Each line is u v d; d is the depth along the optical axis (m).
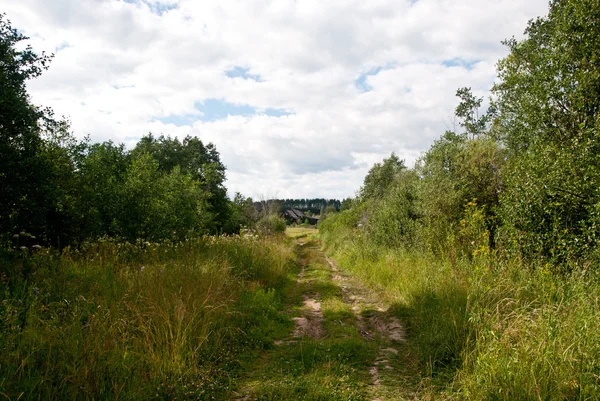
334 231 27.81
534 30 10.57
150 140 31.83
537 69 8.90
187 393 3.91
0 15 8.16
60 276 6.62
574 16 7.79
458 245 9.27
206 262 8.72
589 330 3.99
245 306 7.18
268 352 5.54
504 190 9.95
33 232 10.09
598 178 6.45
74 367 3.58
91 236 11.12
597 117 6.88
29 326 4.05
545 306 4.67
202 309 5.81
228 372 4.71
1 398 3.06
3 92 7.51
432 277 7.95
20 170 8.12
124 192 12.16
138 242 10.10
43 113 8.66
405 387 4.28
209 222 22.81
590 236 6.40
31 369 3.59
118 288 6.16
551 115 8.25
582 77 7.38
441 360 4.80
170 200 16.23
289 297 9.57
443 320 5.62
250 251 11.84
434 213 11.23
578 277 5.78
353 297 9.41
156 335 4.81
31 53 8.66
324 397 3.95
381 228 15.56
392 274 10.12
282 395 3.96
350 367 4.82
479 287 6.24
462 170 11.08
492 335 4.38
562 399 3.31
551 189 7.05
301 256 21.38
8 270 6.46
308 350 5.39
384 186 26.86
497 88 11.45
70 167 11.12
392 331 6.43
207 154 36.12
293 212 88.62
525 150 9.94
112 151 15.26
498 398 3.48
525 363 3.64
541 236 7.25
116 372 3.81
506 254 7.57
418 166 13.98
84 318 4.97
